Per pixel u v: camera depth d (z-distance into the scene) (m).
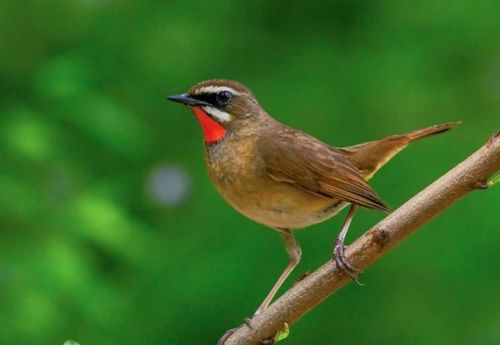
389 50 15.07
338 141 14.46
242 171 8.14
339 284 6.31
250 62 15.23
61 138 13.45
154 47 14.88
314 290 6.34
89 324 12.73
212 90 8.38
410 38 15.09
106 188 13.27
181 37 14.98
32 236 12.73
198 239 14.01
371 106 14.65
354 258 6.27
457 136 14.38
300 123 14.65
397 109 14.56
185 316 13.54
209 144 8.38
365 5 15.42
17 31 13.96
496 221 13.59
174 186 13.98
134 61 14.80
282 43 15.38
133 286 13.54
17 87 13.79
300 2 15.57
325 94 14.80
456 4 15.01
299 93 14.86
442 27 14.98
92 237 12.80
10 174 13.00
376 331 13.59
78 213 12.77
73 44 14.44
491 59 14.71
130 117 13.57
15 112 13.37
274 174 8.09
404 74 14.78
